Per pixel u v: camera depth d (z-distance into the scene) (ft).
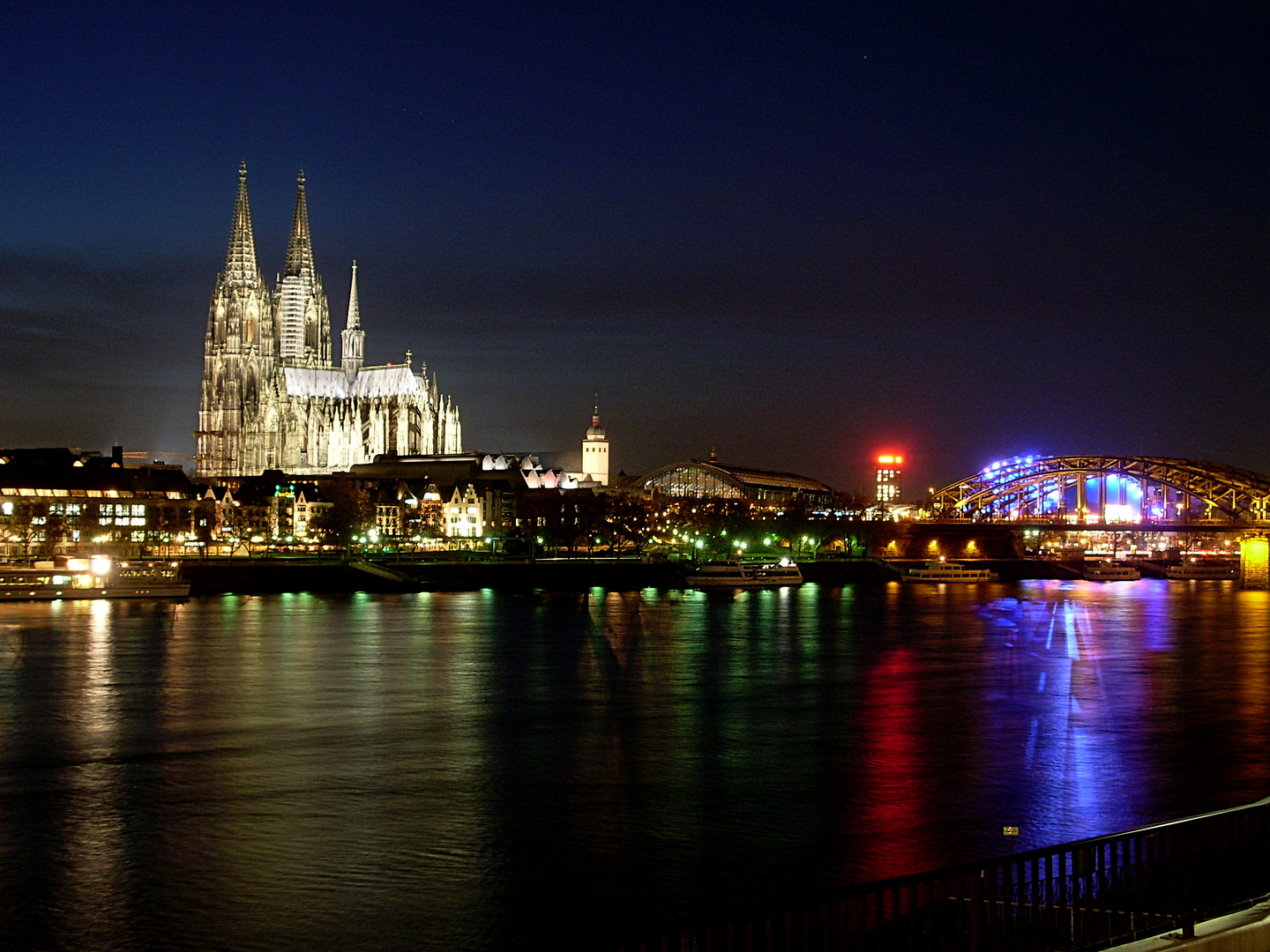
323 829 201.77
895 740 270.26
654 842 195.42
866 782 231.91
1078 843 99.71
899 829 201.67
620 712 304.71
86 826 202.69
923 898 160.76
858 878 178.40
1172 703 318.45
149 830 200.44
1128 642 462.19
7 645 416.46
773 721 293.84
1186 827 105.09
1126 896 102.27
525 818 208.13
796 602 644.69
